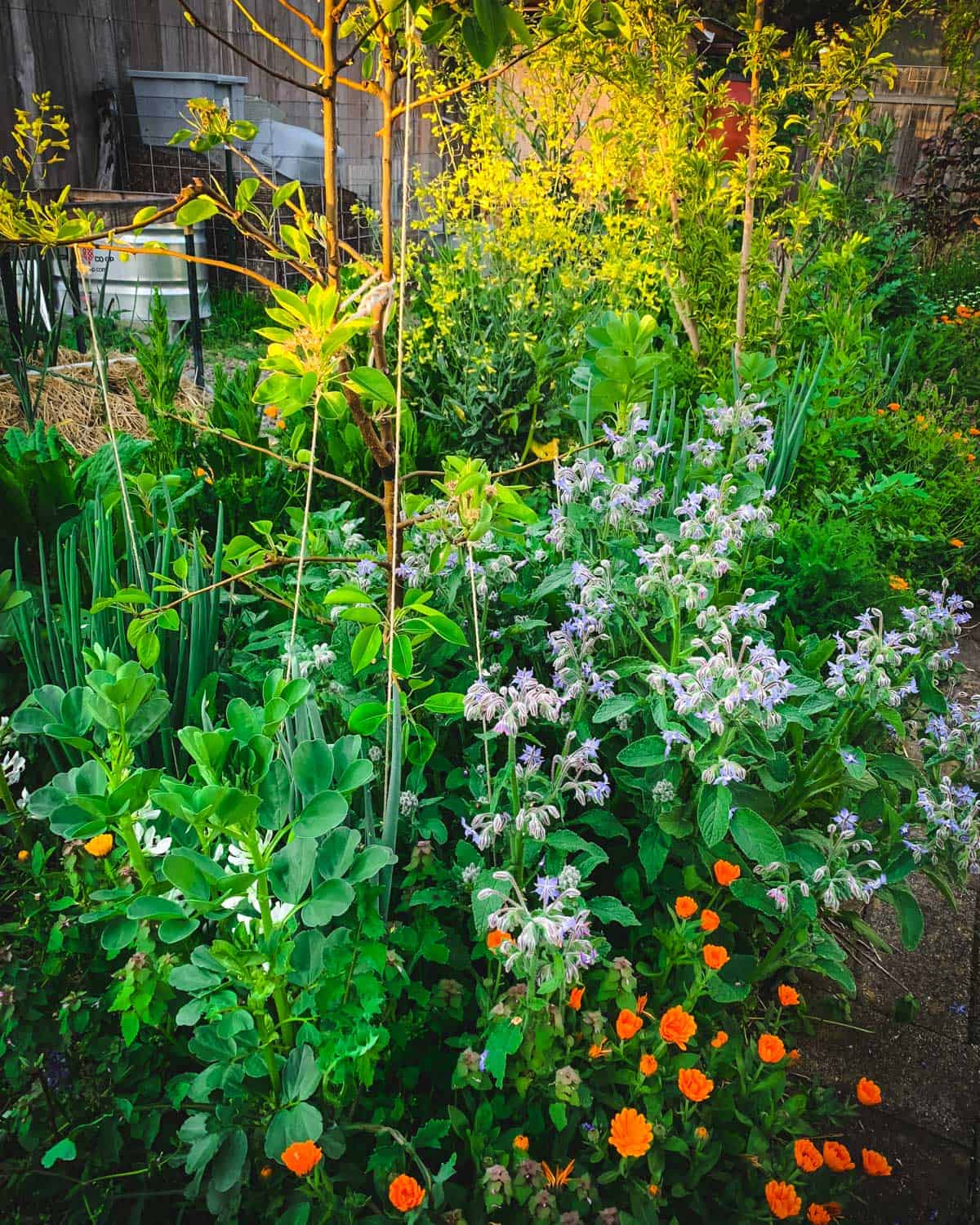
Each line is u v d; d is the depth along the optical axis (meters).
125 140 7.96
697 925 1.87
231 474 3.28
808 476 4.26
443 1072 1.75
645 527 2.54
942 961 2.38
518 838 1.77
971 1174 1.83
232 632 2.42
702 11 7.53
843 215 5.65
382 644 1.79
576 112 4.77
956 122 10.43
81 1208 1.42
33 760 2.15
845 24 9.86
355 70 8.77
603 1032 1.65
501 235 4.27
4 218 1.62
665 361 3.50
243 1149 1.36
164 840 1.61
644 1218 1.46
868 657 2.12
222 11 8.39
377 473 3.42
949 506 4.54
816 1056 2.07
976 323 7.64
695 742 1.98
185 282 6.54
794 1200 1.48
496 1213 1.48
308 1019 1.52
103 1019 1.63
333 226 1.71
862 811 2.12
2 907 1.85
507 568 2.36
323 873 1.40
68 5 7.24
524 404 4.12
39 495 2.48
